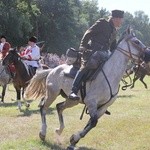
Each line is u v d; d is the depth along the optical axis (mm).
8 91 21906
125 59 8305
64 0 69062
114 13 8164
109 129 10703
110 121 11836
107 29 8188
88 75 8164
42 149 8492
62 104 9156
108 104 8320
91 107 8078
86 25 74438
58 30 68000
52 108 14406
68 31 69500
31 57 14398
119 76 8273
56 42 67938
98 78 8148
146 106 15609
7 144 8781
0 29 53250
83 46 8211
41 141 9016
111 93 8180
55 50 67812
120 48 8297
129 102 16844
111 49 8516
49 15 68688
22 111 13789
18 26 53750
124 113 13609
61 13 69125
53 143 8992
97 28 8172
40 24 66562
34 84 9562
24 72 14023
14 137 9633
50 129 10562
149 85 28516
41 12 67688
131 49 8258
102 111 8391
